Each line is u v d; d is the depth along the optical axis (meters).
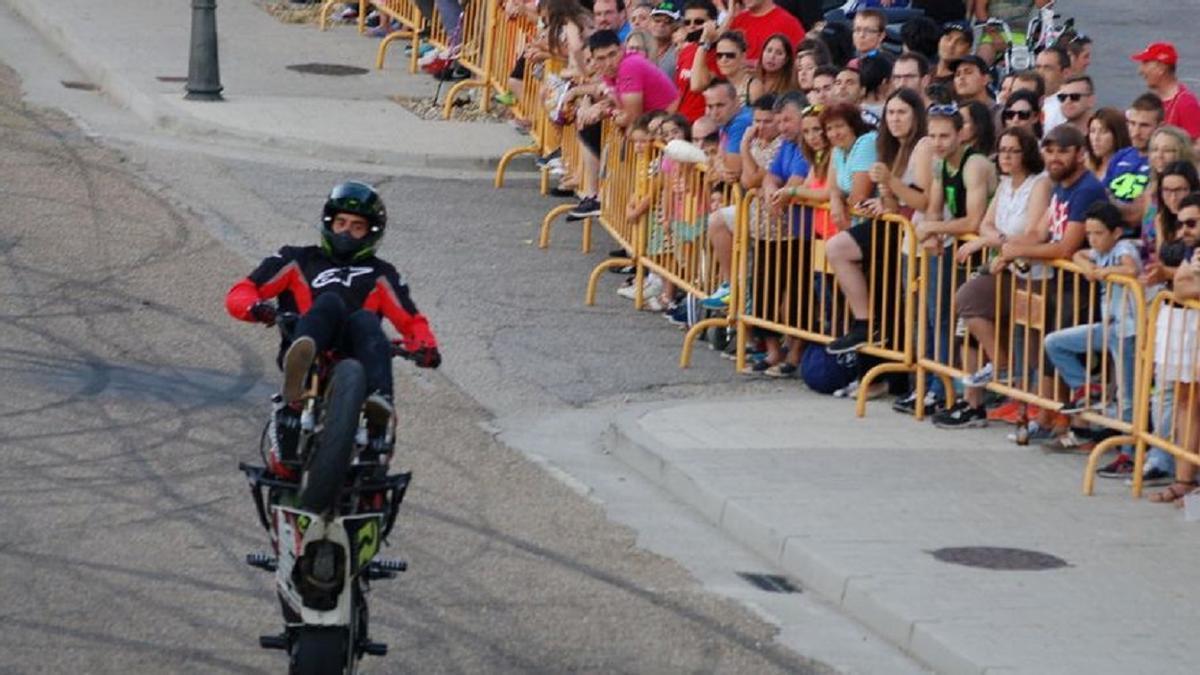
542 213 42.69
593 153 39.97
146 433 27.70
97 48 53.84
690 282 34.78
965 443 28.95
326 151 45.91
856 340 30.94
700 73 38.38
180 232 38.75
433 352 18.73
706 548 24.69
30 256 36.25
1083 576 23.02
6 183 41.00
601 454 28.81
